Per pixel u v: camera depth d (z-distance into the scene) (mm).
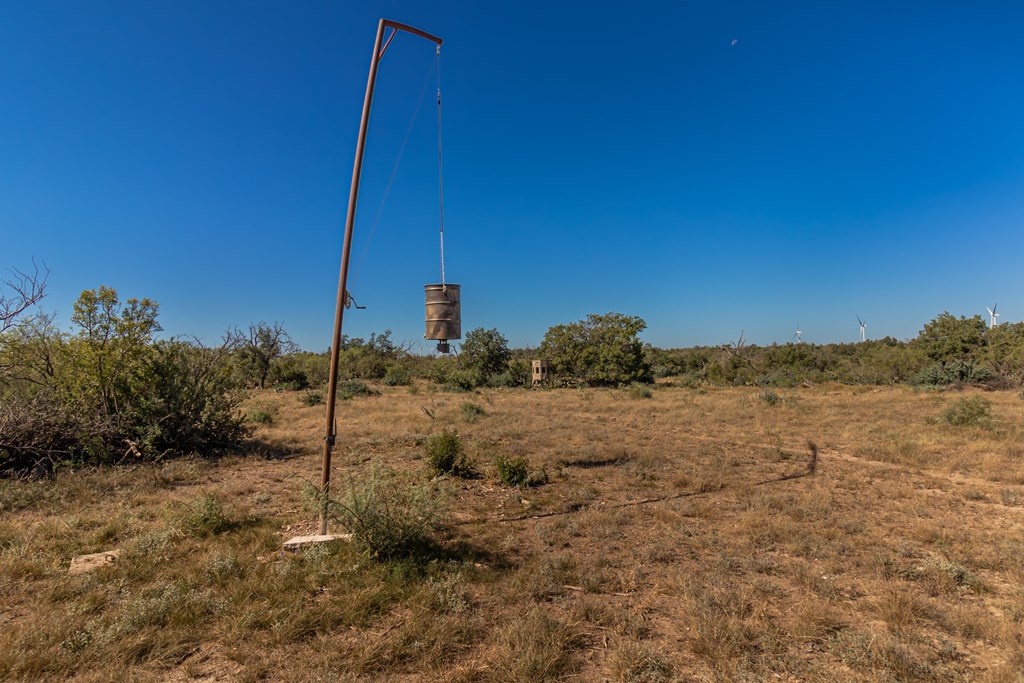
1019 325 39875
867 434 13773
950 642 3730
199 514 5996
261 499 7617
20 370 10367
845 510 7266
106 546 5574
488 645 3654
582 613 4094
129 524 6238
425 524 5215
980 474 9344
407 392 30516
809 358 51031
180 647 3523
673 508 7324
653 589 4625
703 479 8922
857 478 9266
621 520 6730
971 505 7484
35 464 8844
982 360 34469
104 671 3201
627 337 38125
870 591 4641
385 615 4047
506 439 13430
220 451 11602
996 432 12820
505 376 37281
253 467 10273
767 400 21906
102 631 3600
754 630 3840
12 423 8898
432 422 16375
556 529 6320
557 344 39250
